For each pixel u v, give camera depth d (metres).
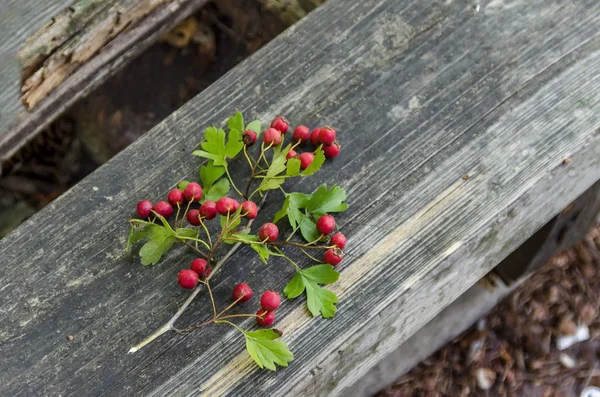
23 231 0.79
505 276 1.04
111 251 0.78
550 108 0.81
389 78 0.82
